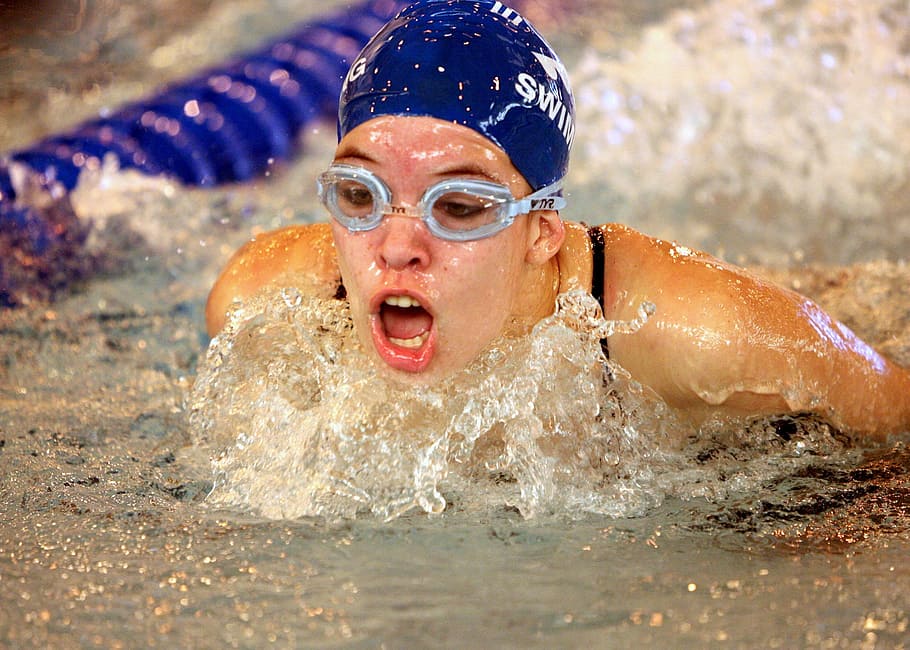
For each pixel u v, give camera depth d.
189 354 8.05
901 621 3.94
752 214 10.84
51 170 11.59
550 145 5.33
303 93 14.84
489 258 5.03
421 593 4.18
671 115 12.28
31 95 14.13
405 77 5.02
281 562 4.48
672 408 5.78
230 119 13.76
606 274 5.77
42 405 6.94
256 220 11.12
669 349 5.52
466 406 5.35
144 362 7.87
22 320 8.72
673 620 3.97
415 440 5.38
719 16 13.62
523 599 4.14
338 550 4.60
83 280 9.66
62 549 4.62
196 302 9.12
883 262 9.66
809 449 5.77
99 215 10.78
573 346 5.51
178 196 11.69
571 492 5.21
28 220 10.36
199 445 6.03
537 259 5.42
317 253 6.36
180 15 17.11
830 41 12.77
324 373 5.64
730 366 5.45
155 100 13.98
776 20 13.24
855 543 4.69
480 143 4.98
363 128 5.00
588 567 4.43
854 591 4.20
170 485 5.45
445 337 5.08
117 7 17.06
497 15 5.47
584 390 5.52
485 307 5.12
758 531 4.83
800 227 10.56
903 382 6.17
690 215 10.83
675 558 4.53
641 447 5.62
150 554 4.57
